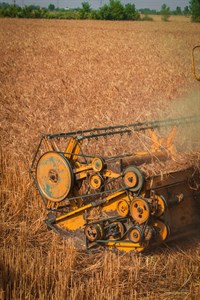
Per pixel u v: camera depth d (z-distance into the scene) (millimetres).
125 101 15188
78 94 16422
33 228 7141
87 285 5348
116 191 6355
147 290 5609
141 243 6164
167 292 5559
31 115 13039
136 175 6070
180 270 5941
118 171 6371
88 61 25203
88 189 7137
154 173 6207
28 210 7695
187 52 29875
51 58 26500
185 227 6637
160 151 7078
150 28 56625
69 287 5527
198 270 5992
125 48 31906
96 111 13430
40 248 6434
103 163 6500
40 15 84438
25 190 8008
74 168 6969
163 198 6121
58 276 5602
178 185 6555
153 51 30219
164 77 19734
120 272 5809
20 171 8586
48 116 13289
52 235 7008
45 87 17719
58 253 6250
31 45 33188
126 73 20812
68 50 30406
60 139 10547
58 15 84875
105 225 6648
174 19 90188
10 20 69312
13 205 7770
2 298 4965
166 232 6164
